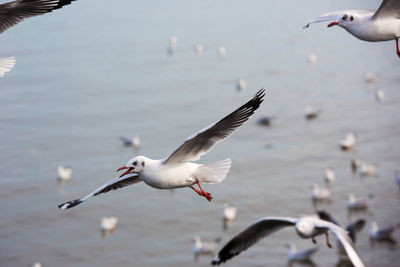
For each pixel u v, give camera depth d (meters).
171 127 46.97
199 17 80.31
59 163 41.44
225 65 61.75
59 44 68.38
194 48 67.62
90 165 41.22
